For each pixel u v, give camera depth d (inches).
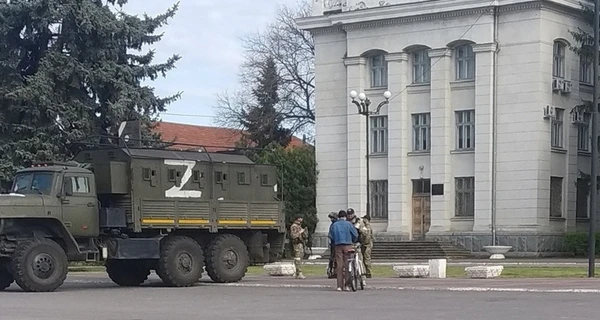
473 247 2082.9
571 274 1254.9
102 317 687.7
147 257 1083.9
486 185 2089.1
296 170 2320.4
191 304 810.8
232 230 1182.9
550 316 646.5
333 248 981.8
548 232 2049.7
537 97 2037.4
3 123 1742.1
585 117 2183.8
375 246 2129.7
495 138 2087.8
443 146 2154.3
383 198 2261.3
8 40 1787.6
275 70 2896.2
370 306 762.2
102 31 1792.6
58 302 847.7
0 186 1717.5
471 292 907.4
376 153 2268.7
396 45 2215.8
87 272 1542.8
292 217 2293.3
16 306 802.2
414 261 1956.2
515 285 1002.7
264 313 711.1
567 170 2119.8
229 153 1202.0
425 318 647.8
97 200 1074.7
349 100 2281.0
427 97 2194.9
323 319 655.1
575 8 2119.8
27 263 994.7
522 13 2062.0
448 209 2150.6
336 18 2290.8
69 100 1780.3
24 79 1766.7
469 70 2145.7
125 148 1086.4
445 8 2128.4
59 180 1047.0
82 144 1336.1
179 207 1115.3
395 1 2213.3
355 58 2272.4
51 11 1740.9
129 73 1834.4
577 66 2155.5
